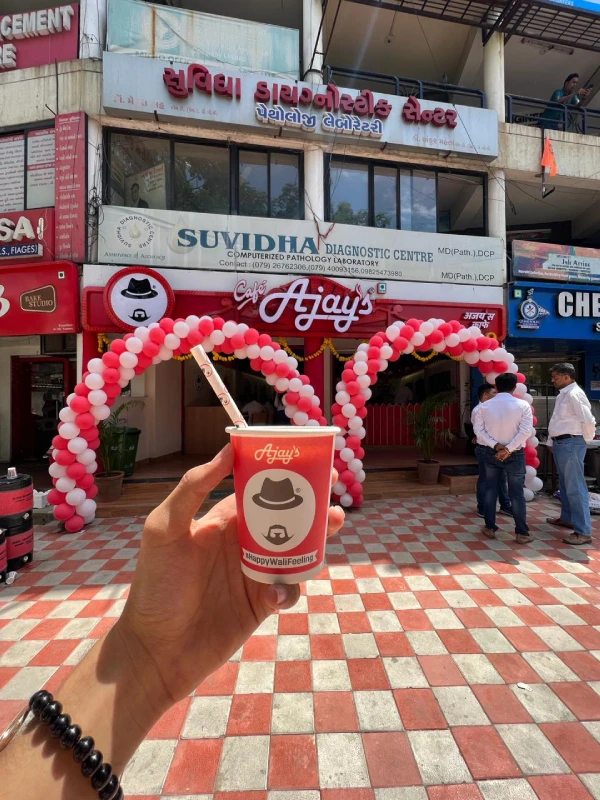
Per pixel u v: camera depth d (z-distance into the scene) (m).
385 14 8.55
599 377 10.31
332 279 7.29
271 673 2.52
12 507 3.98
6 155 6.96
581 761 1.94
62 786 0.73
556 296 8.28
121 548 4.57
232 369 10.78
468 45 9.06
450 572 3.88
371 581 3.70
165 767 1.91
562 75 10.16
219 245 7.12
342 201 7.93
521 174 8.56
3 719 2.19
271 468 0.91
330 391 9.66
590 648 2.76
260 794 1.80
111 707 0.85
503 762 1.93
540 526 5.21
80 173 6.70
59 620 3.12
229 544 1.10
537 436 7.22
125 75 6.77
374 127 7.54
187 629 0.98
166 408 8.74
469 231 10.05
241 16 8.95
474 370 9.63
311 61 7.52
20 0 8.09
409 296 7.68
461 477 6.89
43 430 9.52
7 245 6.73
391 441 10.52
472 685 2.42
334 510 1.12
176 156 7.35
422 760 1.94
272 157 7.65
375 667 2.57
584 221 10.98
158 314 6.55
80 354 6.58
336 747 2.01
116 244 6.79
